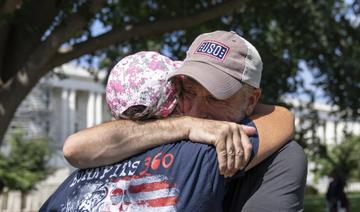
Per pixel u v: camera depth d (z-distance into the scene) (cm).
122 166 225
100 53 1315
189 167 215
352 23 1293
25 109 3594
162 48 1234
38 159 2516
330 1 1274
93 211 219
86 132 235
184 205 210
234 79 229
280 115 247
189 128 224
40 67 880
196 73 226
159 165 218
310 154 1421
